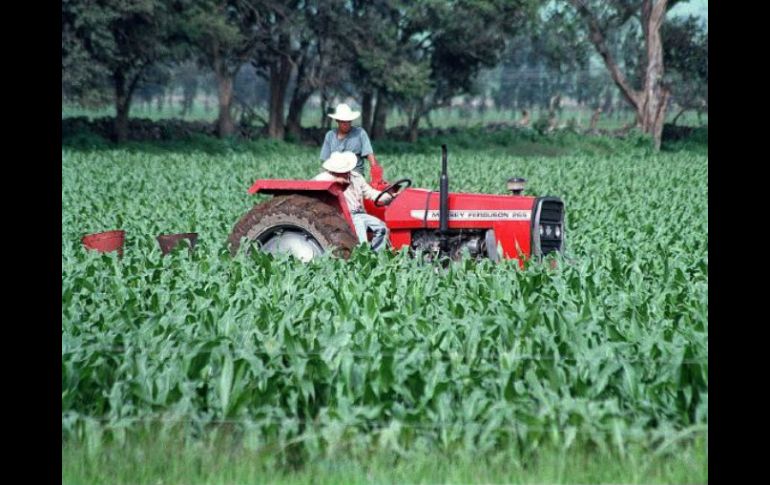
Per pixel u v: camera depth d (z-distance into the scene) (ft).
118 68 591.78
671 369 71.10
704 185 311.47
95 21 544.21
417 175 345.51
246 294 95.50
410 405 71.51
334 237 116.16
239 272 106.22
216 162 411.54
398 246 119.34
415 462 66.59
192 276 105.70
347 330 78.23
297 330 82.38
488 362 76.28
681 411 70.33
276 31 639.35
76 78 558.97
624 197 260.01
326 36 645.92
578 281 103.09
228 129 644.27
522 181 123.85
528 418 67.15
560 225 120.37
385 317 84.89
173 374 71.87
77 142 567.59
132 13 559.79
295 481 65.67
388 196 122.62
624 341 79.51
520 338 79.00
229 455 68.03
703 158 495.41
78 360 73.10
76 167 363.35
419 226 117.91
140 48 576.20
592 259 116.67
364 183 121.90
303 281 101.96
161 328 82.07
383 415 70.13
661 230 169.07
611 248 145.89
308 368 72.74
